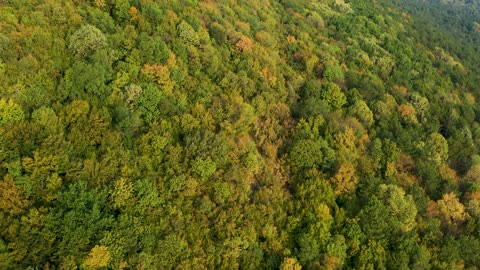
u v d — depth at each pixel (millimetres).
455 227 69312
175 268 49938
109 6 75938
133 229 48812
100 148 54719
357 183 67375
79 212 46719
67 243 45031
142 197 52000
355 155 72062
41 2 66875
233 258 54250
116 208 50469
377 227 61094
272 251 57250
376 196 65438
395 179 72312
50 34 62531
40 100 53938
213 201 58656
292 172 68375
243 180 61812
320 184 64938
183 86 69750
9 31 59062
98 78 59719
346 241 59906
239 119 67438
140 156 56812
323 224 59250
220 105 68562
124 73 63375
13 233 43344
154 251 49688
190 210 56188
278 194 63250
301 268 55781
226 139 64250
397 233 62344
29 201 46062
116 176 52750
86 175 50719
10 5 63812
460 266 62375
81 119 55312
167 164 58000
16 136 49656
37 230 44406
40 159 48031
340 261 57469
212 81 74625
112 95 60719
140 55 67188
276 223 59969
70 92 57906
